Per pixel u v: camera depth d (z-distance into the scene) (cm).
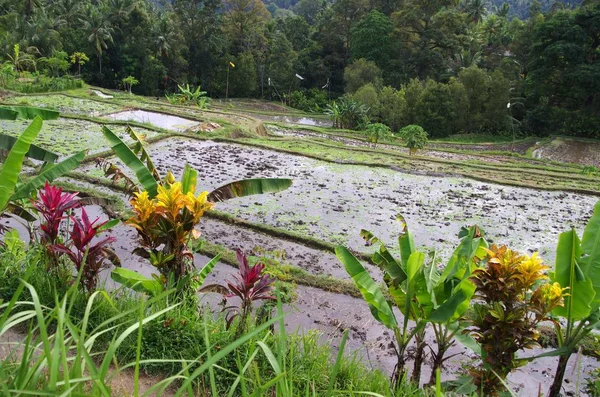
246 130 2047
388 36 4819
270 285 404
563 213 1196
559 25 3766
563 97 4041
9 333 371
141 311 206
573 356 592
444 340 426
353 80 4500
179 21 5009
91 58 4481
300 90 5344
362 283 421
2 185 433
